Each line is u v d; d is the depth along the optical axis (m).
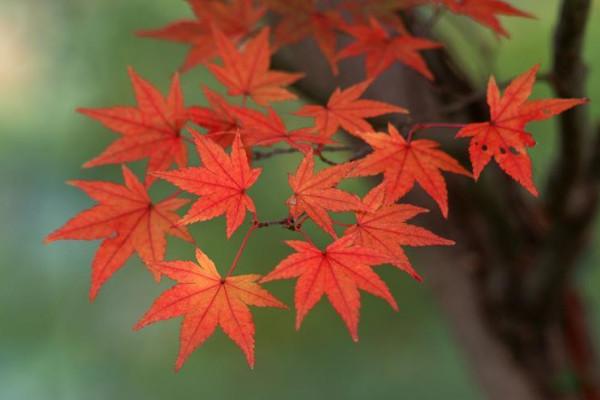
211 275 0.87
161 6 2.27
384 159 0.88
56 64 2.29
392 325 2.34
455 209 1.15
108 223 0.90
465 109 1.08
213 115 0.92
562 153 1.08
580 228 1.13
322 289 0.86
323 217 0.86
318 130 0.91
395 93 1.09
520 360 1.20
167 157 0.93
